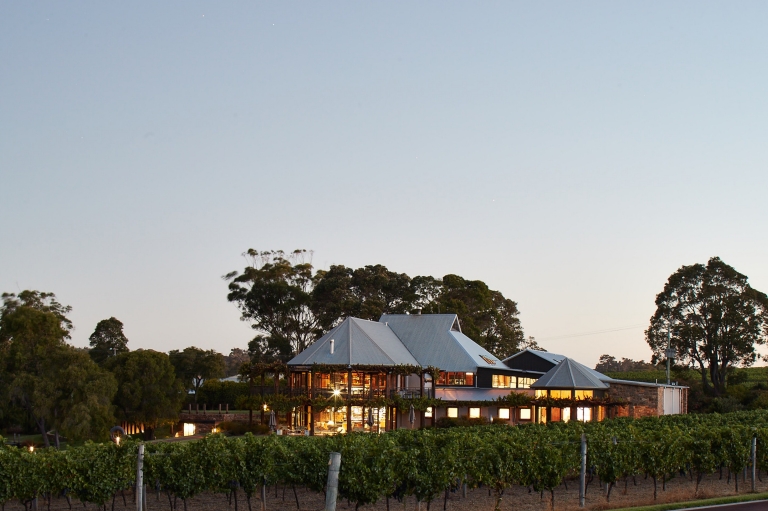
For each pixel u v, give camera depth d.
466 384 71.19
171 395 72.62
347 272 110.19
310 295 103.31
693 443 32.31
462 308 101.69
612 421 48.41
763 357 93.44
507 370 72.38
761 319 92.00
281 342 100.44
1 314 73.38
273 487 32.53
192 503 29.23
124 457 26.41
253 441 27.70
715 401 81.69
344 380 61.28
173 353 98.56
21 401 62.19
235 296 103.44
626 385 68.44
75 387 61.81
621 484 34.44
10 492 25.09
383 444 28.03
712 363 93.69
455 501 30.22
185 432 74.00
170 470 26.48
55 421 61.28
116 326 108.94
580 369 64.12
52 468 25.58
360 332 65.25
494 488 30.66
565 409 65.56
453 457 27.72
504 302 127.00
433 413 61.88
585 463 28.72
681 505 25.62
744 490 31.59
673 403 72.38
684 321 94.31
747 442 33.50
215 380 89.38
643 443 30.98
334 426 60.66
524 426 44.81
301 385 62.00
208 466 26.84
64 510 27.72
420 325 75.44
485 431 40.88
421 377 61.28
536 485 29.80
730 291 93.19
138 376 70.75
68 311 80.06
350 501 28.44
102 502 26.16
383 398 58.06
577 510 27.06
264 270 103.56
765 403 81.12
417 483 27.09
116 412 69.44
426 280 108.69
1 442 26.27
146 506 28.02
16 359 62.47
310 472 27.19
